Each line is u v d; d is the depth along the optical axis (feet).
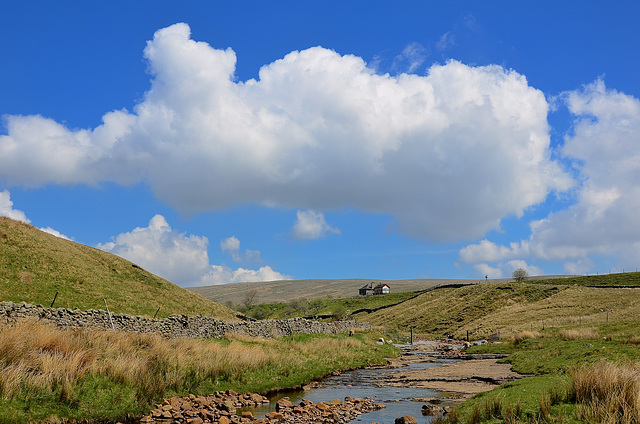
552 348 117.19
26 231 152.05
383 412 62.08
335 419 57.16
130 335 80.28
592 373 45.44
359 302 498.28
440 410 61.98
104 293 137.28
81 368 58.03
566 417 39.52
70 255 156.56
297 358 102.32
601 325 165.68
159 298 164.86
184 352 78.54
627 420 36.14
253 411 62.44
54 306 111.34
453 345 201.16
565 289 311.47
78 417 51.08
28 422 46.80
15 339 57.31
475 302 329.72
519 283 357.61
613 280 397.80
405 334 273.75
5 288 110.11
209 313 175.73
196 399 63.31
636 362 61.00
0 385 48.98
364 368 113.29
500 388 57.72
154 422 53.88
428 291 426.10
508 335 194.18
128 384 60.29
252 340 116.06
